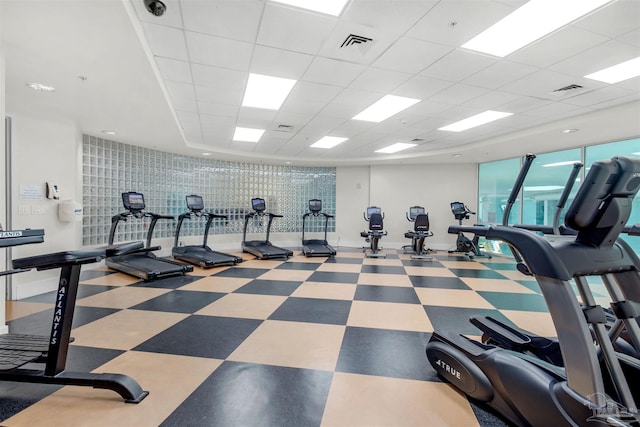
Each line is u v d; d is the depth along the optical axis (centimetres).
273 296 396
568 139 563
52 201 421
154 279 474
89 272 527
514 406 154
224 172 828
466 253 787
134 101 369
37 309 340
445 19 239
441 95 394
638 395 150
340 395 186
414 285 459
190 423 160
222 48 280
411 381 202
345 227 953
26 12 200
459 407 175
